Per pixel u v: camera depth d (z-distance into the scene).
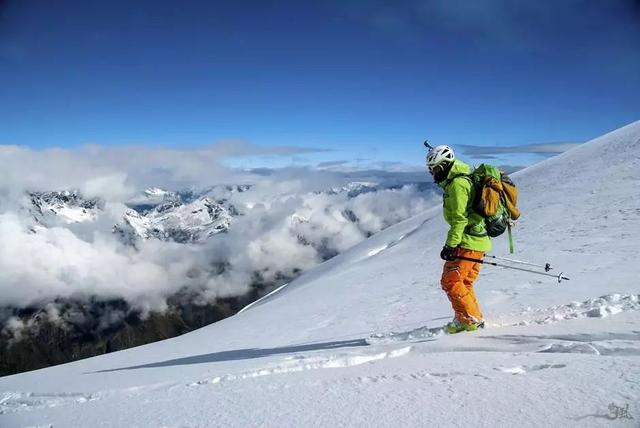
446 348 5.02
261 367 5.14
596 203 18.47
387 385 3.77
